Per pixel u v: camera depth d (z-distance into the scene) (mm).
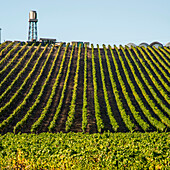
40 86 59281
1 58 76250
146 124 39031
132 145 22516
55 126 40250
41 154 21203
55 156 20578
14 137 28109
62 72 68562
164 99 53812
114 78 65875
